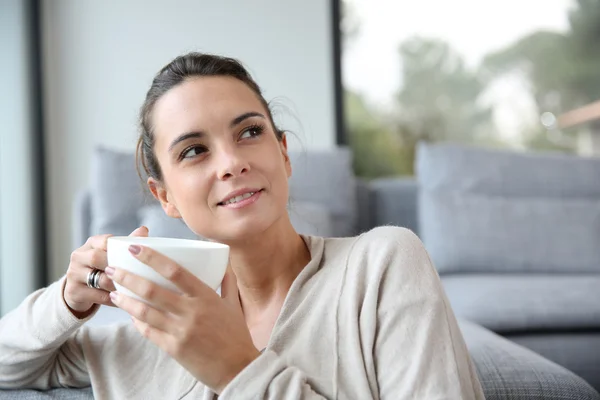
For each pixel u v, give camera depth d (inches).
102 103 130.9
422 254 34.5
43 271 126.6
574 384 42.3
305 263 39.4
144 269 28.3
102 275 35.8
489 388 41.4
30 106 125.3
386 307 32.5
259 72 133.2
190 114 35.3
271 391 29.3
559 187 109.1
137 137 44.9
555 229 102.4
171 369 38.6
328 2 134.6
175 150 35.8
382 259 33.9
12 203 116.5
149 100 38.4
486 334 53.2
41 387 41.8
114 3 131.3
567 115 137.6
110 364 39.9
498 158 110.6
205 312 29.1
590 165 111.7
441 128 137.7
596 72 137.9
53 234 130.0
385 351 31.8
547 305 79.7
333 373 32.3
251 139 35.6
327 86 134.3
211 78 36.5
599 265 100.3
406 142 137.8
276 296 38.7
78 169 130.4
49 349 39.3
